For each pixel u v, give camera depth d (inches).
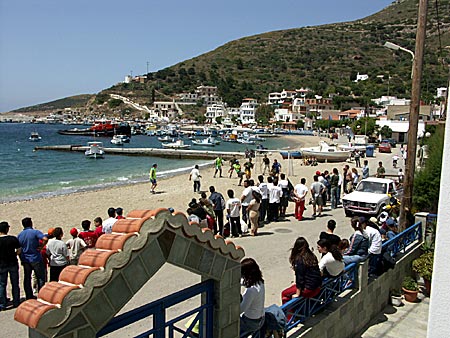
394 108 3508.9
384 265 348.8
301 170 1557.6
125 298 129.7
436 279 138.5
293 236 556.4
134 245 132.3
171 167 1855.3
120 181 1363.2
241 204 585.6
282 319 219.5
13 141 3693.4
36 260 350.3
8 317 319.9
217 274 169.5
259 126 6220.5
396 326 320.8
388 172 1346.0
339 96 6520.7
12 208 895.1
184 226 150.9
